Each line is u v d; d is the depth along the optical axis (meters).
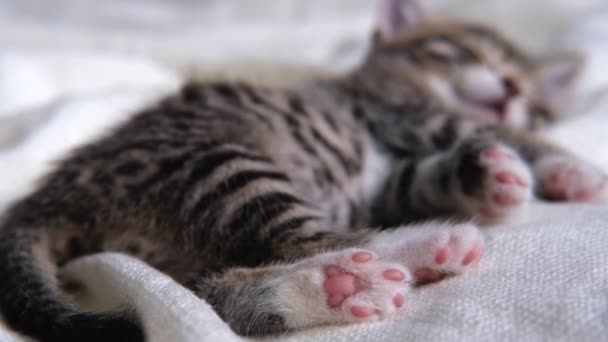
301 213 0.28
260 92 0.35
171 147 0.30
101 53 0.52
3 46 0.53
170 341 0.22
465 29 0.45
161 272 0.27
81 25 0.62
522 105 0.43
